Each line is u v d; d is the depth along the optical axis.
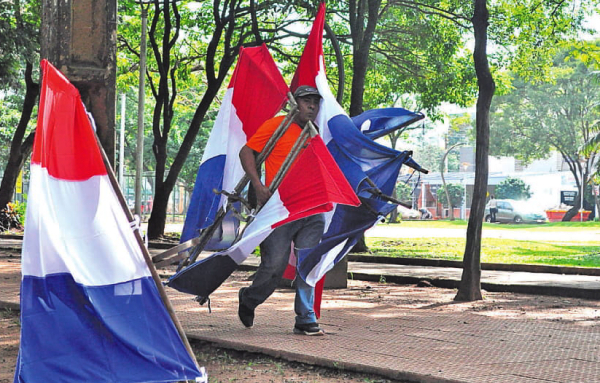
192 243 5.42
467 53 20.86
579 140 48.78
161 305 4.29
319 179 5.40
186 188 52.62
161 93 22.09
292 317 6.96
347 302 8.41
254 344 5.51
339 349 5.36
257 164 5.65
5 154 46.09
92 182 4.22
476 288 8.91
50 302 4.02
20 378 3.90
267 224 5.54
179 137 50.88
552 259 15.27
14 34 20.66
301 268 5.88
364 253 16.27
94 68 4.84
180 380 4.21
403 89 22.39
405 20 19.50
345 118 6.05
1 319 7.07
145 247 4.33
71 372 3.99
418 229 32.50
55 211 4.12
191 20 23.89
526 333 6.27
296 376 4.86
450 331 6.30
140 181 23.34
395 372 4.70
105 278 4.18
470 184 70.94
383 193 6.35
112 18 4.90
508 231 31.16
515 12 18.41
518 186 63.53
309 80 6.04
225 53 20.58
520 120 49.00
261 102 5.93
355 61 14.70
